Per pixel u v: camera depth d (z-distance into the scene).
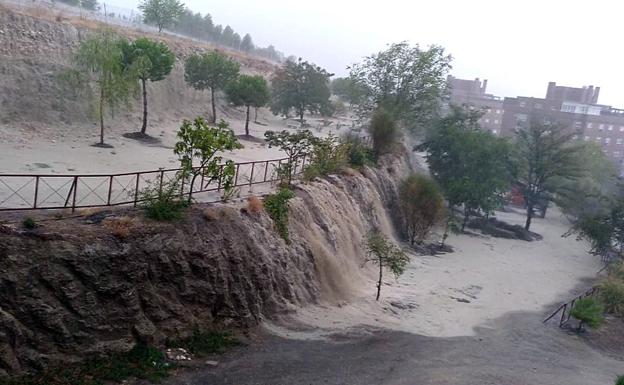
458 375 17.16
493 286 30.34
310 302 21.38
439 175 48.09
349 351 17.83
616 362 21.89
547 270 35.91
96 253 14.15
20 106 30.97
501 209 56.09
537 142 49.50
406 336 20.58
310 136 30.52
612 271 34.00
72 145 28.94
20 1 46.78
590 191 51.38
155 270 15.52
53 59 35.22
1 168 21.27
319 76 61.50
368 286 26.02
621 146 108.19
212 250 17.27
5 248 12.78
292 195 23.36
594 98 130.00
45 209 15.74
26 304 12.68
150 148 31.77
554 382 18.16
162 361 14.52
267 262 19.34
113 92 31.34
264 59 88.44
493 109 128.00
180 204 17.81
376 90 53.84
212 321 16.88
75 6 63.91
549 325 25.14
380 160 40.91
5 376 11.95
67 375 12.77
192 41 66.12
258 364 15.62
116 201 18.52
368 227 31.27
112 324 14.15
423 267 31.83
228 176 21.23
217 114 52.22
